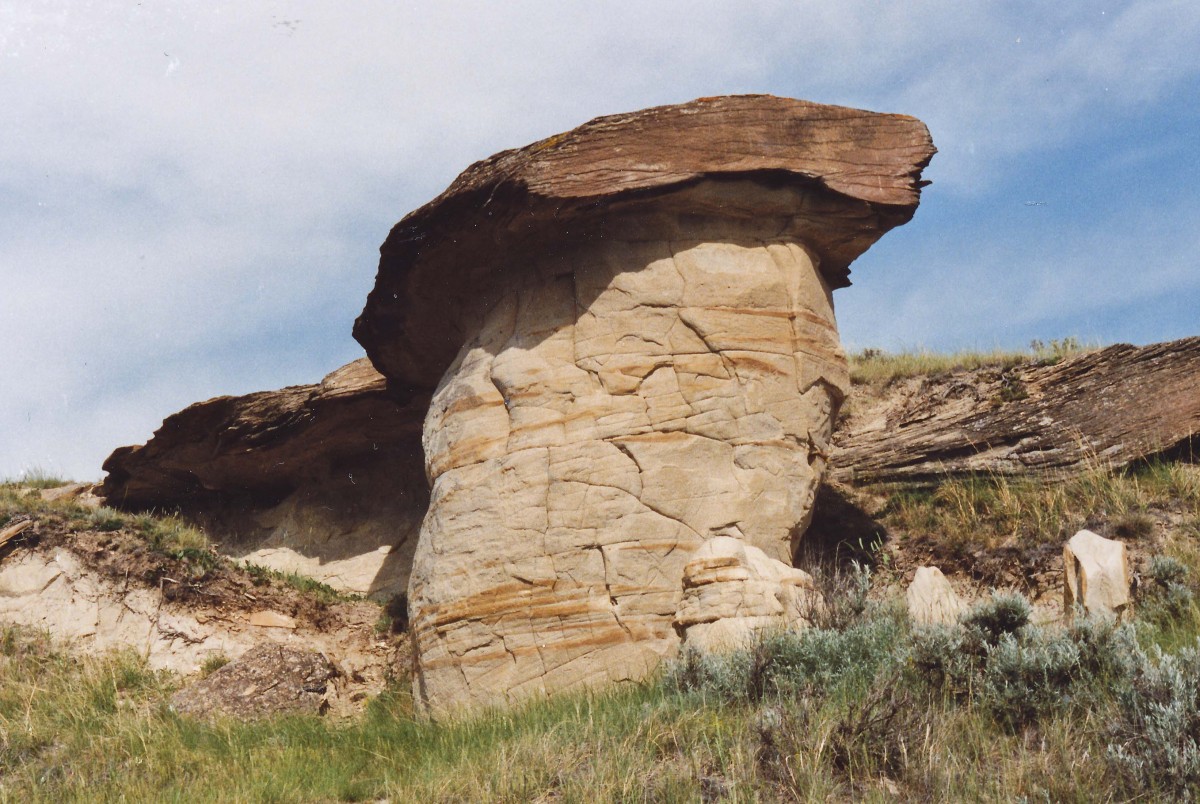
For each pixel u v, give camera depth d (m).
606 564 11.59
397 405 17.16
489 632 11.80
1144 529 13.01
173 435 18.73
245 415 18.16
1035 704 8.43
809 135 12.53
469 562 12.12
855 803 7.51
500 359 12.74
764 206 12.61
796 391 12.44
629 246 12.48
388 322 14.92
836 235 13.00
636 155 12.18
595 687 11.09
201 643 15.02
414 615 12.72
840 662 9.40
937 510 14.65
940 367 17.20
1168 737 7.45
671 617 11.40
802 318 12.65
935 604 10.99
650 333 12.21
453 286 13.92
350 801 9.86
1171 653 9.64
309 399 17.59
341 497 18.31
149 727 12.19
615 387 12.08
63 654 14.65
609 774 8.20
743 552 11.10
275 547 18.12
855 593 10.62
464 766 9.27
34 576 15.45
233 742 11.76
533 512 11.93
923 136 12.95
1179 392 14.27
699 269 12.39
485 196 12.68
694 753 8.26
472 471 12.51
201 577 15.67
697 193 12.33
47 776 11.02
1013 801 7.18
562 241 12.74
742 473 11.97
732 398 12.13
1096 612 9.95
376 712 13.64
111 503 19.97
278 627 15.47
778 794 7.71
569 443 12.02
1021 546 13.50
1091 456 14.29
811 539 14.85
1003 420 15.02
